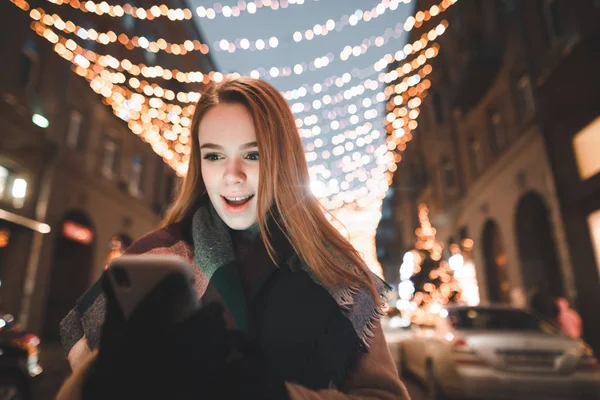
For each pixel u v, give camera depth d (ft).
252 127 2.78
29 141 37.52
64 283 45.98
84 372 1.66
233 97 2.89
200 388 1.47
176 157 46.85
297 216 2.67
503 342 15.74
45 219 39.19
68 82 44.24
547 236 39.96
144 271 1.48
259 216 2.66
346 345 2.39
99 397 1.36
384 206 100.22
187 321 1.49
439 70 61.05
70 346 2.40
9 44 36.19
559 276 38.58
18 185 37.11
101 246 50.08
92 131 48.98
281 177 2.77
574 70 27.68
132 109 41.01
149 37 61.16
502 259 47.60
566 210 32.01
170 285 1.47
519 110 39.78
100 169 50.49
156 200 66.08
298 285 2.48
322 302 2.44
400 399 2.37
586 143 30.89
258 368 1.71
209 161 2.85
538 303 24.40
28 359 14.08
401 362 23.84
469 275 53.88
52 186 40.47
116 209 53.78
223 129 2.77
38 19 35.29
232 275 2.45
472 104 49.03
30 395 13.92
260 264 2.55
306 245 2.58
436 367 17.10
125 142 56.85
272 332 2.36
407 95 41.09
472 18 47.78
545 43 33.83
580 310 29.89
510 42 39.96
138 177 61.82
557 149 32.99
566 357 15.23
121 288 1.47
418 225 76.69
